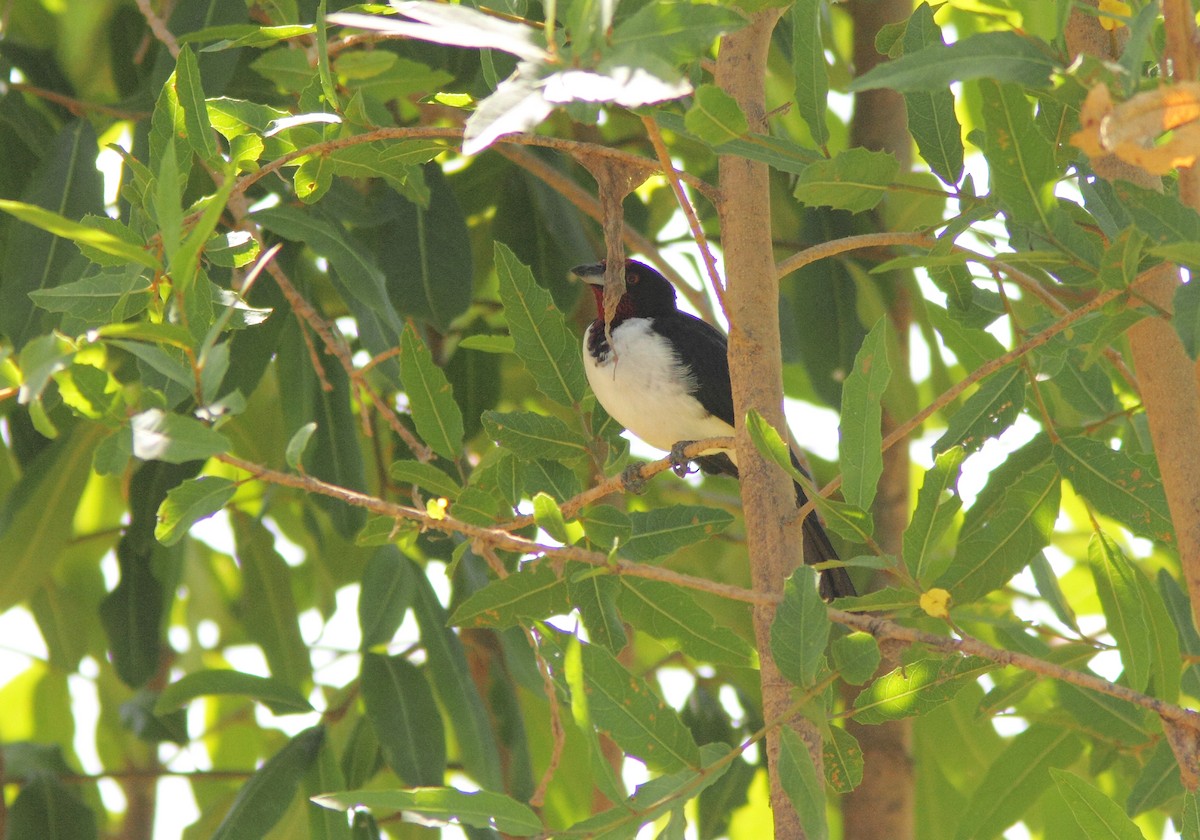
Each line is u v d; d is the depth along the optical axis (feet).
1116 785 34.17
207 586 45.01
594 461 24.27
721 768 17.63
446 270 31.65
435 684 30.60
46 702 43.86
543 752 39.83
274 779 29.17
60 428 34.58
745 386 20.65
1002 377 22.74
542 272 35.76
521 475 23.94
